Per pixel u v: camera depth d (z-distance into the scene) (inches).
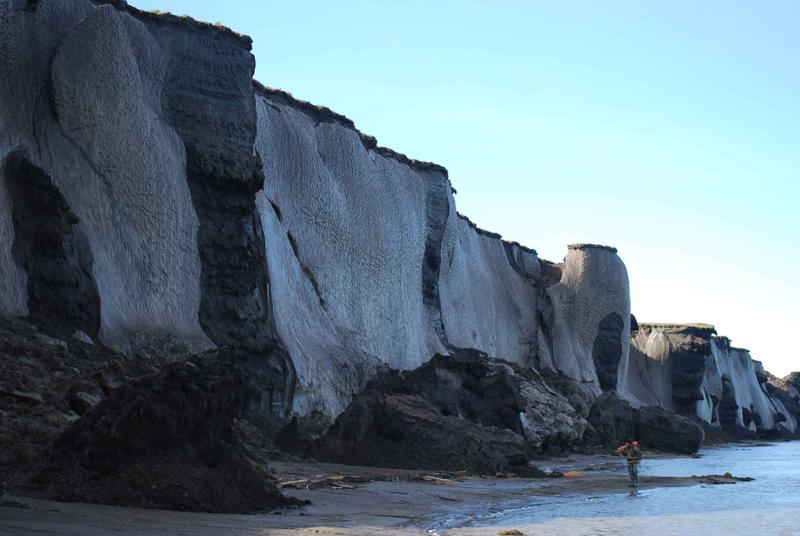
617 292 3654.0
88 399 928.3
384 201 2453.2
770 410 6225.4
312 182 2123.5
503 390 1936.5
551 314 3528.5
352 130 2375.7
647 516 882.8
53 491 661.9
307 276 2036.2
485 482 1251.2
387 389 1727.4
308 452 1370.6
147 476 682.2
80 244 1352.1
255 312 1664.6
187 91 1688.0
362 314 2240.4
